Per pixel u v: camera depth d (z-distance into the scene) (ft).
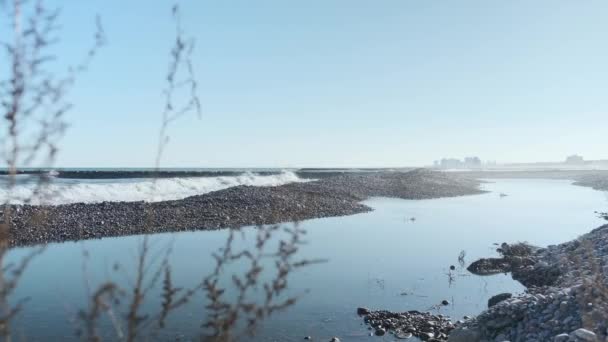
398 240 69.05
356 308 37.17
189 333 28.89
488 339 27.48
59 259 49.34
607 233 52.26
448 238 72.08
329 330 32.45
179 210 81.41
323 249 60.44
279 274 9.88
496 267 51.37
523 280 46.47
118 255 51.37
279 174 200.34
